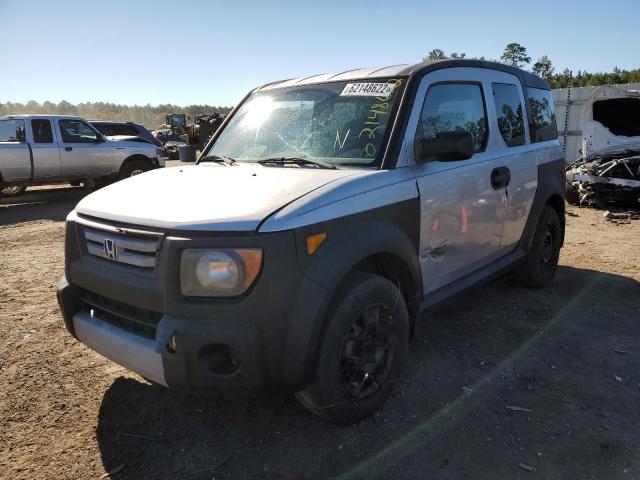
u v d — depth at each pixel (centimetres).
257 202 254
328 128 346
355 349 278
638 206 997
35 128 1202
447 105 361
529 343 389
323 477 249
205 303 236
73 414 305
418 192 315
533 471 249
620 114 1011
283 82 423
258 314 234
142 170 1399
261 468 256
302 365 245
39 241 796
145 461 263
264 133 382
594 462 255
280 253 236
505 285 524
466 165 364
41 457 266
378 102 335
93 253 280
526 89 471
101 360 373
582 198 1014
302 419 296
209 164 372
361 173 296
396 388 326
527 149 452
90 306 290
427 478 246
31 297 517
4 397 323
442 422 290
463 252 372
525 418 293
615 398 313
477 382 333
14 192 1314
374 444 272
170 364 237
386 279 290
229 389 241
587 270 580
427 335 404
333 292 252
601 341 392
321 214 255
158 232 244
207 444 275
